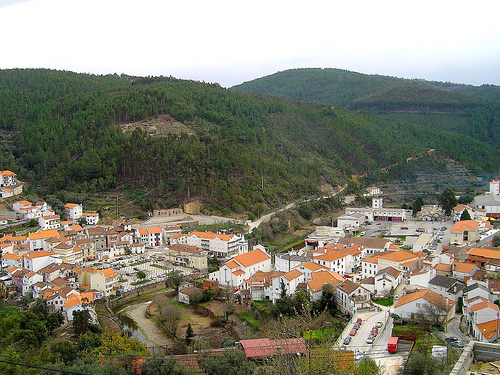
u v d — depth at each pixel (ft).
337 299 474.08
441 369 268.00
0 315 449.06
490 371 156.56
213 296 556.51
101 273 570.05
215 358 332.80
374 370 280.51
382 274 486.79
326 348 277.23
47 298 500.33
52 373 309.01
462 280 469.16
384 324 398.01
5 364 330.54
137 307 556.10
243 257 613.52
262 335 410.52
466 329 364.17
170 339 456.45
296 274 517.14
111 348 364.79
